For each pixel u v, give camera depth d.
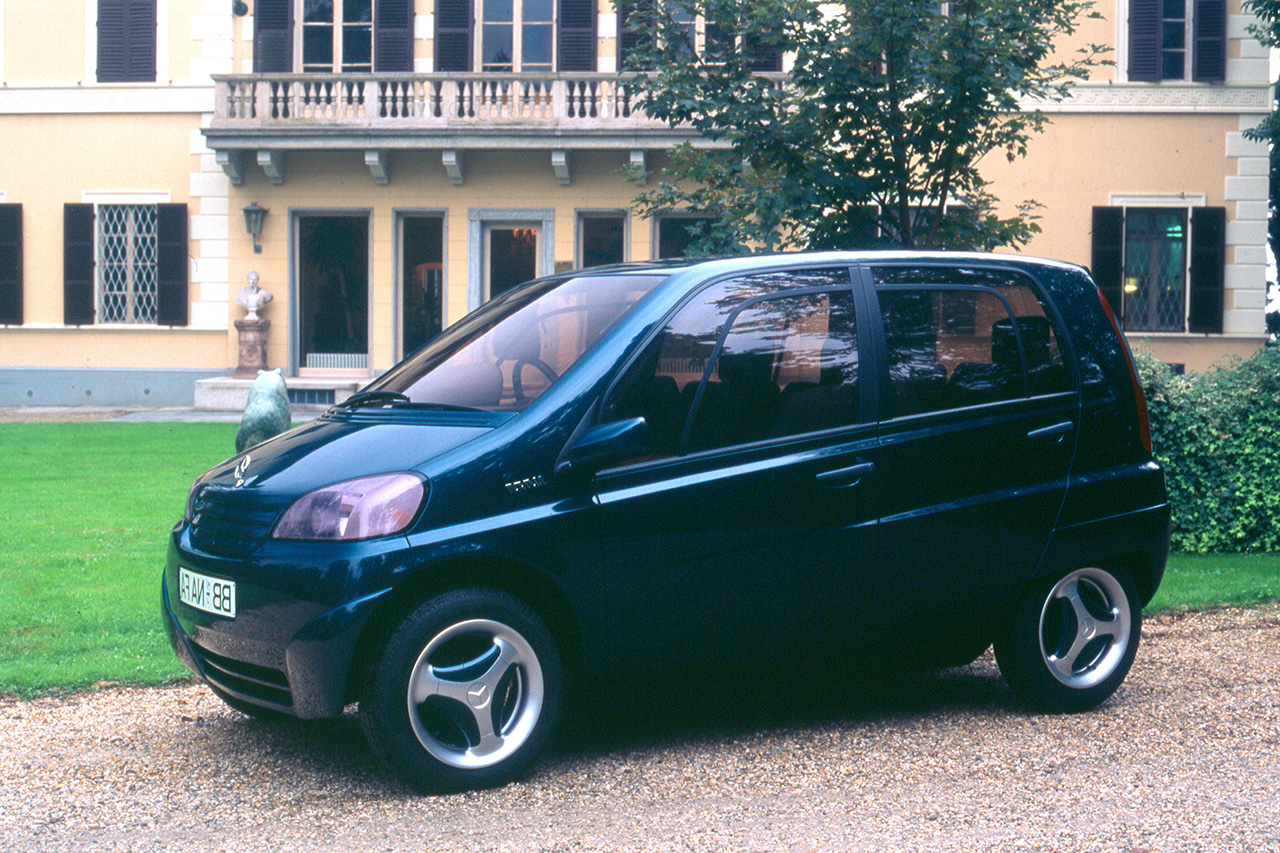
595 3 21.16
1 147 21.81
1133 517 4.89
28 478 11.62
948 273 4.72
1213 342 20.50
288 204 21.38
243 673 3.94
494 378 4.30
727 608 4.16
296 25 21.45
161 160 21.64
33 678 5.12
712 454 4.15
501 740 3.88
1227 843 3.36
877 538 4.37
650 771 4.05
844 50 7.95
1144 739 4.39
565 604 3.99
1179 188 20.33
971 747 4.31
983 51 7.61
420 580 3.81
